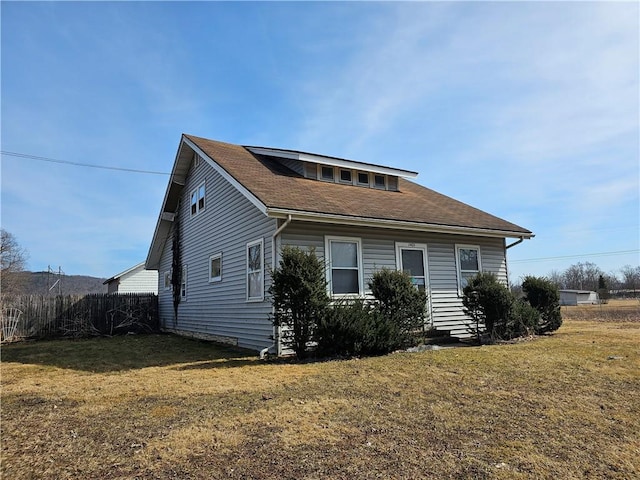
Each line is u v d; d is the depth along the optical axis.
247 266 11.05
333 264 10.18
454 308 12.20
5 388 6.51
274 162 13.96
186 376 6.93
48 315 17.83
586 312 28.00
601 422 4.10
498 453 3.38
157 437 3.90
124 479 3.06
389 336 8.53
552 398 4.92
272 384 5.95
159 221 18.36
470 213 13.67
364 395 5.18
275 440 3.73
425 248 11.95
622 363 6.85
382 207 11.21
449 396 5.08
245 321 11.05
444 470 3.09
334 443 3.63
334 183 13.08
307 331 8.34
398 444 3.59
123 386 6.31
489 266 13.31
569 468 3.11
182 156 15.87
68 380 7.06
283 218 9.14
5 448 3.77
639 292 61.78
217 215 13.41
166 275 19.36
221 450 3.54
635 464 3.16
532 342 9.70
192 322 15.41
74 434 4.10
